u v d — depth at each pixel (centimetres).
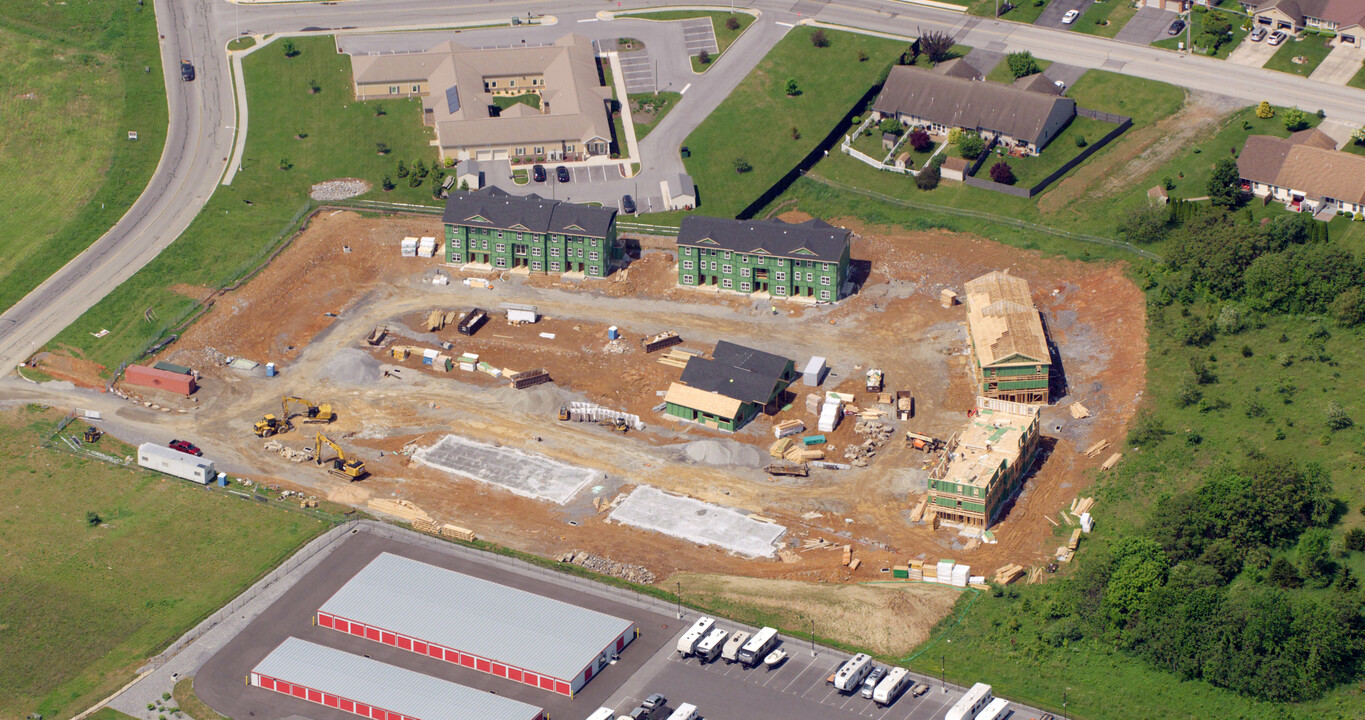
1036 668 17375
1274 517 18212
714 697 17088
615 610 18512
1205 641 17000
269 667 17675
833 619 18150
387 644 18200
